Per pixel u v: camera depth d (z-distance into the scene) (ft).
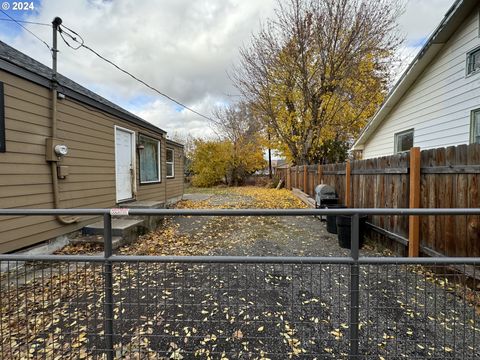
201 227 19.38
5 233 10.49
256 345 6.06
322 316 7.22
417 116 20.68
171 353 5.82
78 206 14.70
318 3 35.53
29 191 11.59
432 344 6.01
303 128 42.55
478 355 5.63
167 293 8.57
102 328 6.67
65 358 5.67
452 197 8.90
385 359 5.54
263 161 71.87
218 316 7.22
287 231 17.88
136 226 16.02
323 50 37.09
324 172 25.14
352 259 4.77
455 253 8.76
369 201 15.12
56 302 7.96
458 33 16.37
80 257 5.02
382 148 26.73
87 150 15.53
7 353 5.82
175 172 32.83
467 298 7.79
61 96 13.30
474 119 15.51
